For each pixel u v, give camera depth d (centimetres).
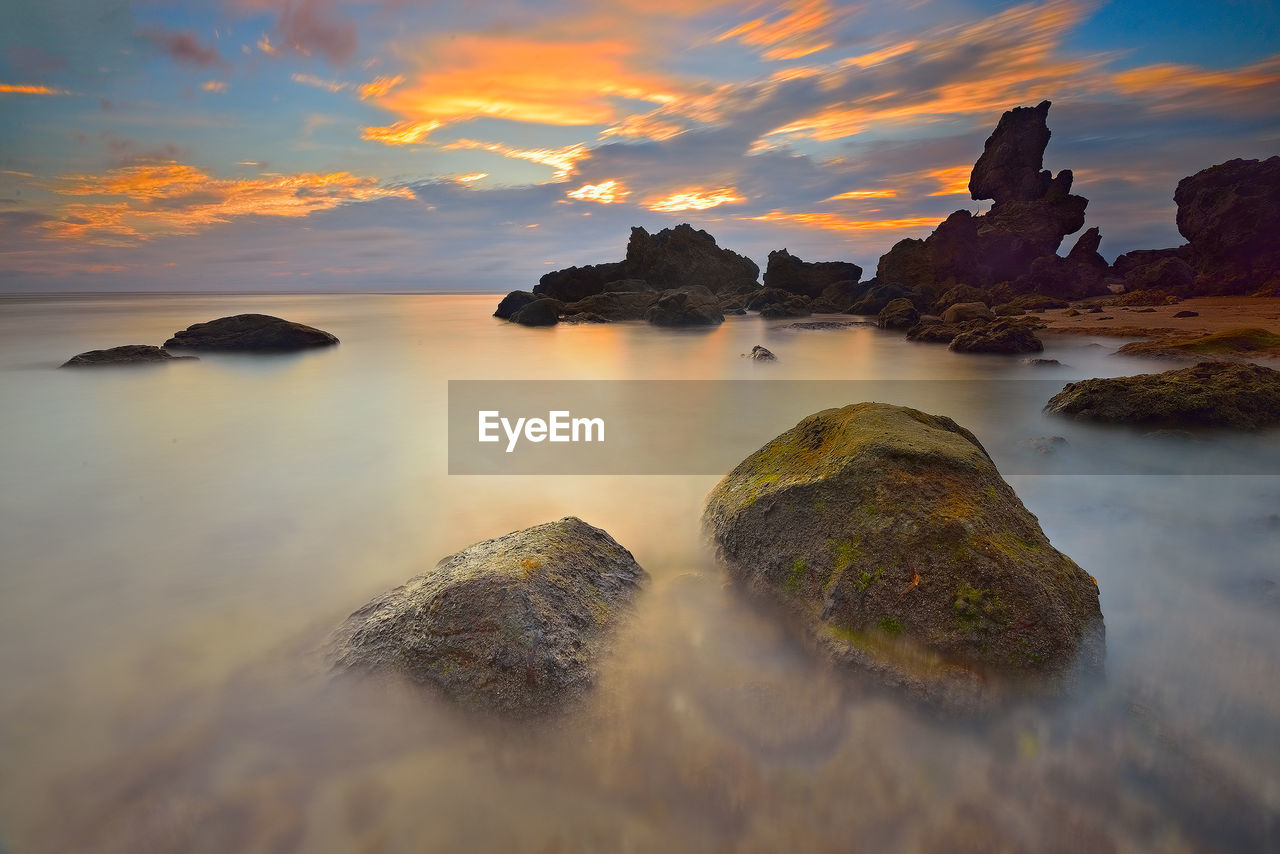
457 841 356
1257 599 571
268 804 372
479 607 440
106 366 2036
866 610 468
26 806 370
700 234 6316
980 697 417
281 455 1081
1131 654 489
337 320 4856
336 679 450
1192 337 2183
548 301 4341
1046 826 361
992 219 5788
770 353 2405
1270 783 380
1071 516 789
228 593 608
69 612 570
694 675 459
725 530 612
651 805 369
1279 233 4491
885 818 365
